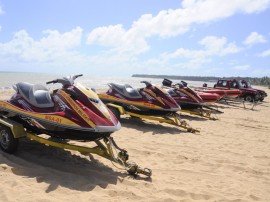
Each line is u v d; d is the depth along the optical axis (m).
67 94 6.30
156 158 7.55
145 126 11.84
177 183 5.95
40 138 6.40
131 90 12.04
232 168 7.35
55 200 4.61
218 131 12.24
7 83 40.41
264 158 8.53
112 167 6.54
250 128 13.60
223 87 28.58
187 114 16.75
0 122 6.58
